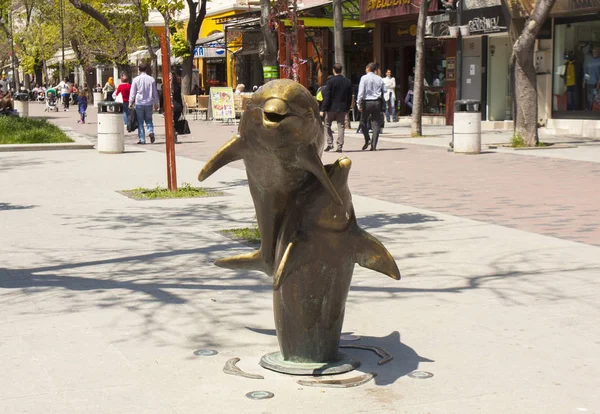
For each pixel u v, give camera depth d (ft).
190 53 119.24
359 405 14.25
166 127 40.78
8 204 37.70
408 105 104.12
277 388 15.02
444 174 47.78
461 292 21.91
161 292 22.16
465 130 59.16
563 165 51.42
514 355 16.93
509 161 54.19
